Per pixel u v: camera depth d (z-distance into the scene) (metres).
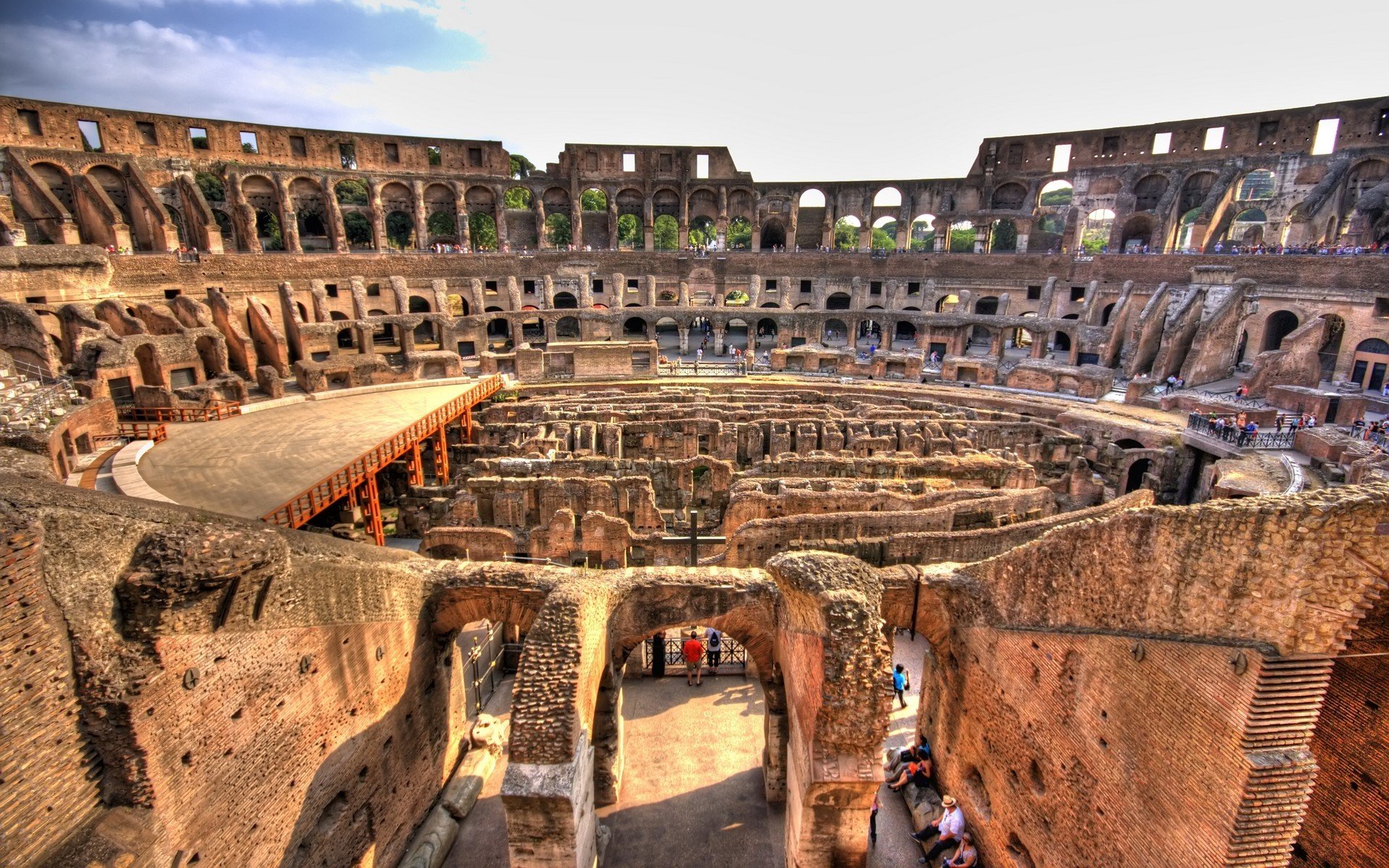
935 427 39.44
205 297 55.94
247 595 11.66
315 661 13.52
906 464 32.34
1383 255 49.69
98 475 28.92
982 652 15.98
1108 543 12.40
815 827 13.72
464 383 52.38
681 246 81.00
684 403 46.56
